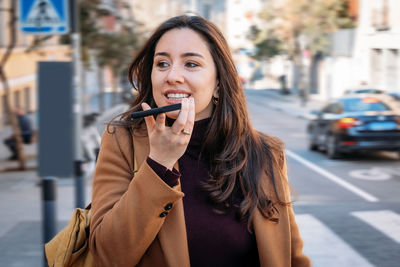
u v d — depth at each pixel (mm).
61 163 7410
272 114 31312
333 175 11867
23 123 16750
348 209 8125
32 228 7102
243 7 65438
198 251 1759
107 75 50719
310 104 37344
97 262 1675
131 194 1593
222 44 1823
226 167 1822
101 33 18141
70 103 7336
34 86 27594
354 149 13570
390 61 29469
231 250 1787
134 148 1786
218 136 1846
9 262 5566
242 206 1787
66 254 1761
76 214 1841
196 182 1807
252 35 40656
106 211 1701
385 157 14641
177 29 1793
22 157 13641
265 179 1878
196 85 1750
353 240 6438
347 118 13633
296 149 16641
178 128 1551
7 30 22812
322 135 15016
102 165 1791
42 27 7098
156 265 1727
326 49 37469
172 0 55750
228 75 1842
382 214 7770
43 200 4684
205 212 1773
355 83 33750
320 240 6449
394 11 29047
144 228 1585
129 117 1846
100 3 16328
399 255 5852
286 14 35875
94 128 15180
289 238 1866
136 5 27016
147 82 1951
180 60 1762
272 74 62156
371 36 31391
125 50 22016
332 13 33625
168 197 1573
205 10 68562
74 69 8039
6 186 10969
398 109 13703
